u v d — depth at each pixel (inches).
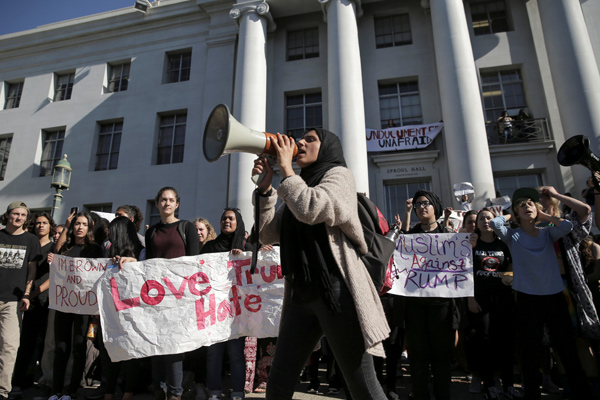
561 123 494.6
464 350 187.9
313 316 78.1
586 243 181.2
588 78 466.9
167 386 146.9
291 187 67.9
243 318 163.3
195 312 154.5
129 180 621.9
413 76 577.0
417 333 145.7
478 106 480.4
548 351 185.5
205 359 186.2
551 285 146.5
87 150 658.2
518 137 519.2
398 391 186.5
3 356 173.0
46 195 650.8
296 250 76.9
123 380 187.6
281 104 611.8
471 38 570.9
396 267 165.8
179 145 635.5
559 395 174.9
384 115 581.9
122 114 661.9
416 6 607.5
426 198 178.9
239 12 603.8
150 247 171.5
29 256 191.2
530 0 567.2
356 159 488.1
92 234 195.3
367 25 612.4
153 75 669.9
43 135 699.4
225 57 636.7
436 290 147.8
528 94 535.8
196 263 161.3
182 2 680.4
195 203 580.7
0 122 716.7
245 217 499.8
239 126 73.2
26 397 193.5
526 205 157.4
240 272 167.9
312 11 631.2
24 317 197.3
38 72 730.8
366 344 66.7
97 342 180.5
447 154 485.1
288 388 75.2
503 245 179.3
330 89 528.7
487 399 163.2
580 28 487.8
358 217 77.2
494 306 170.4
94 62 706.8
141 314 150.7
